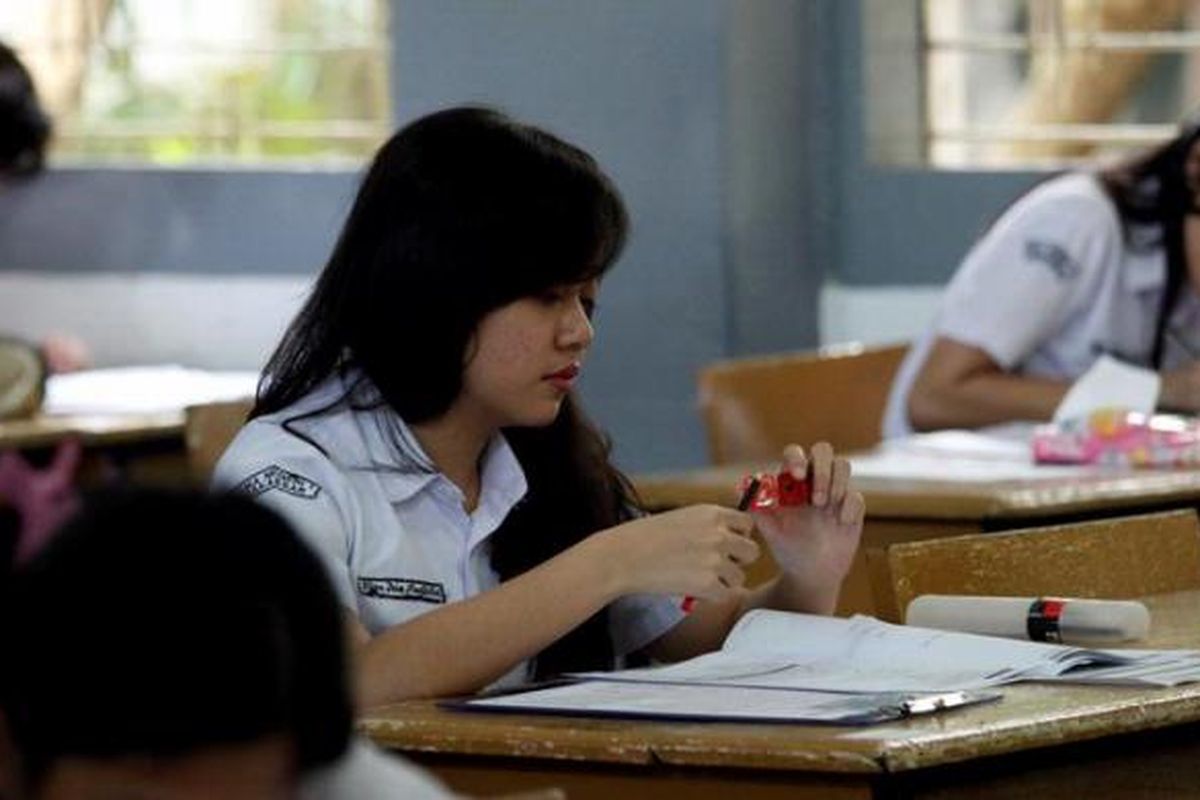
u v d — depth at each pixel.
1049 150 9.01
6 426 7.68
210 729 1.83
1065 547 4.53
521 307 3.99
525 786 3.41
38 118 8.34
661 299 8.76
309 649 1.87
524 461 4.22
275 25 9.51
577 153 4.05
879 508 5.84
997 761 3.44
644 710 3.46
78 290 9.47
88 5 9.65
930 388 7.24
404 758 3.47
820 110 8.95
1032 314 7.22
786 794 3.24
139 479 2.05
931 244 8.88
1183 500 6.09
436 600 4.10
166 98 9.60
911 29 8.98
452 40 8.89
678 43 8.66
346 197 8.91
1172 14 8.91
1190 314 7.29
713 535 3.87
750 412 7.14
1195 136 7.17
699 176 8.68
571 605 3.83
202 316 9.35
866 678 3.67
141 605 1.83
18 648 1.83
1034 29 9.01
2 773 1.85
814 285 8.99
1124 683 3.65
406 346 4.01
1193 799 3.68
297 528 1.97
